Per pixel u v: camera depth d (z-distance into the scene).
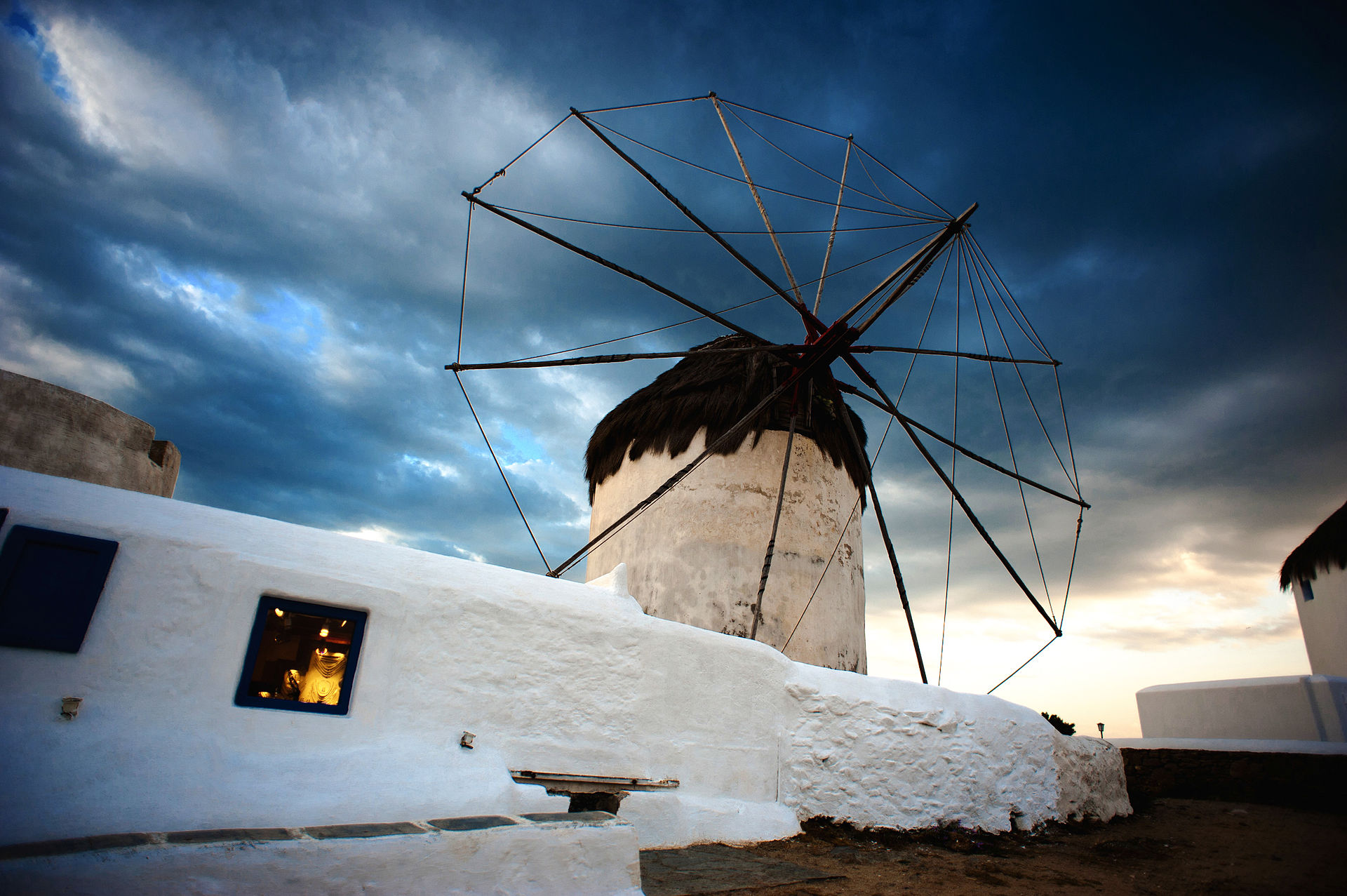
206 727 4.57
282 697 4.98
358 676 5.24
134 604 4.62
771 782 7.22
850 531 12.20
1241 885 5.81
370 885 3.82
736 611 10.59
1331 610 12.96
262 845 3.65
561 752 5.93
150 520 4.94
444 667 5.66
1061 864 6.54
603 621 6.60
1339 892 5.56
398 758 5.05
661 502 11.60
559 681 6.16
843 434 12.60
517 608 6.17
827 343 9.97
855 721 7.66
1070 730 13.04
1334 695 10.14
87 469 8.34
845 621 11.30
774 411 11.97
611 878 4.56
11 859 3.14
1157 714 12.73
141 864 3.34
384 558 5.84
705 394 12.01
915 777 7.58
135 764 4.11
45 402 7.94
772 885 5.25
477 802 4.95
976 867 6.29
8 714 4.03
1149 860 6.71
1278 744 9.62
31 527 4.45
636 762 6.32
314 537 5.67
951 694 8.38
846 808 7.28
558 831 4.49
